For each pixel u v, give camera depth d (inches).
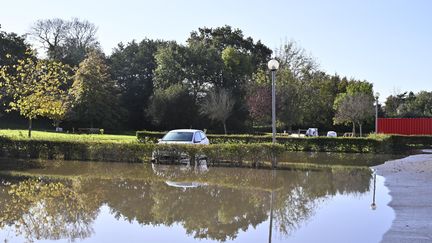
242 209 392.5
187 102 1930.4
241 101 1988.2
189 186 518.3
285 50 1724.9
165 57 2096.5
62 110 1082.1
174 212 378.0
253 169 693.9
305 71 1727.4
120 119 2048.5
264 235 304.2
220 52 2250.2
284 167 727.1
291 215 368.2
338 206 405.4
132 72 2290.8
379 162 829.8
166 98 1916.8
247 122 2023.9
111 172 637.3
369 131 2343.8
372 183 550.9
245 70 2114.9
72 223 336.2
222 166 724.7
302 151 1112.8
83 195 451.8
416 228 312.5
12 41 1973.4
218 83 2121.1
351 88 2458.2
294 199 442.3
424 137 1261.1
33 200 421.4
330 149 1106.7
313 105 1780.3
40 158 812.0
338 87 2613.2
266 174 635.5
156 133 1227.9
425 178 589.0
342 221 343.0
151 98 2010.3
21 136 915.4
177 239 294.4
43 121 2006.6
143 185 521.0
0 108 1669.5
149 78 2294.5
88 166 706.2
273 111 745.6
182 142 780.0
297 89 1640.0
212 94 1893.5
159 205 406.0
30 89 957.2
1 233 306.0
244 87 1939.0
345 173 652.7
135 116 2222.0
